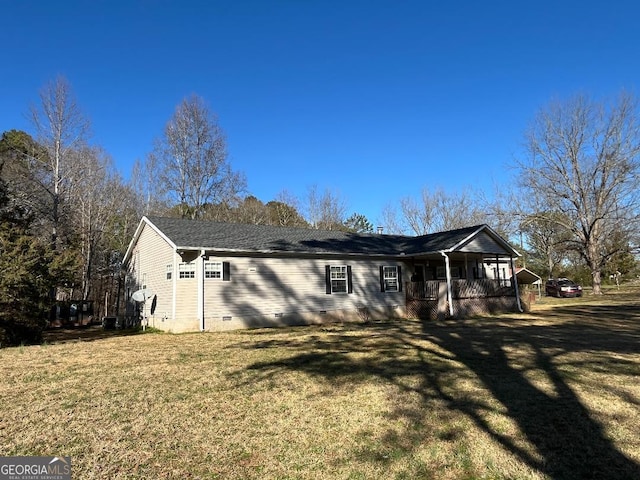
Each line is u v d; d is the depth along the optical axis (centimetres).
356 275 1889
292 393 610
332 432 459
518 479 353
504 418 491
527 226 3497
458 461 385
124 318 2078
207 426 482
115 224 3394
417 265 2120
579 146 3222
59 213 2536
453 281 1922
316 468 377
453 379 674
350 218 5000
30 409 544
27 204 2266
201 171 3356
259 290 1617
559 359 816
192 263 1511
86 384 670
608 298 2862
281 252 1650
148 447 425
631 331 1240
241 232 1812
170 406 554
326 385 651
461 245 1925
